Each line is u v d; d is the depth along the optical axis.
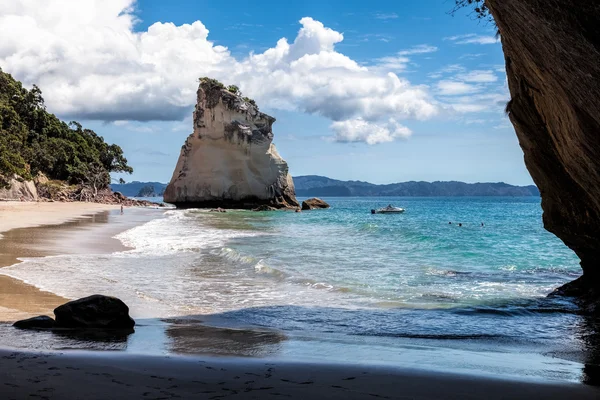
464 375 5.44
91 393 4.19
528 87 9.49
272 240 26.52
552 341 7.93
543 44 6.51
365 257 19.42
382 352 6.77
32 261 16.06
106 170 98.38
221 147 78.00
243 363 5.68
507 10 6.90
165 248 21.61
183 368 5.28
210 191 77.62
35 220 37.59
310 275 14.85
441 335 8.24
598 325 9.06
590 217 10.32
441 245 24.20
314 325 8.88
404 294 12.08
